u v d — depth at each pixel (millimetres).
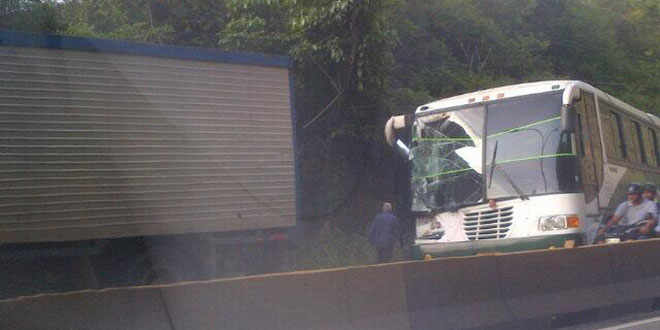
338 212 16406
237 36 15766
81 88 9859
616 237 12367
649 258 10594
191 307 6016
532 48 25281
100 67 10031
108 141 10047
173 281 10539
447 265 7828
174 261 10625
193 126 10852
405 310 7355
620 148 13672
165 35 17719
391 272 7344
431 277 7641
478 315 7934
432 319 7492
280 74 11820
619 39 32438
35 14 13383
